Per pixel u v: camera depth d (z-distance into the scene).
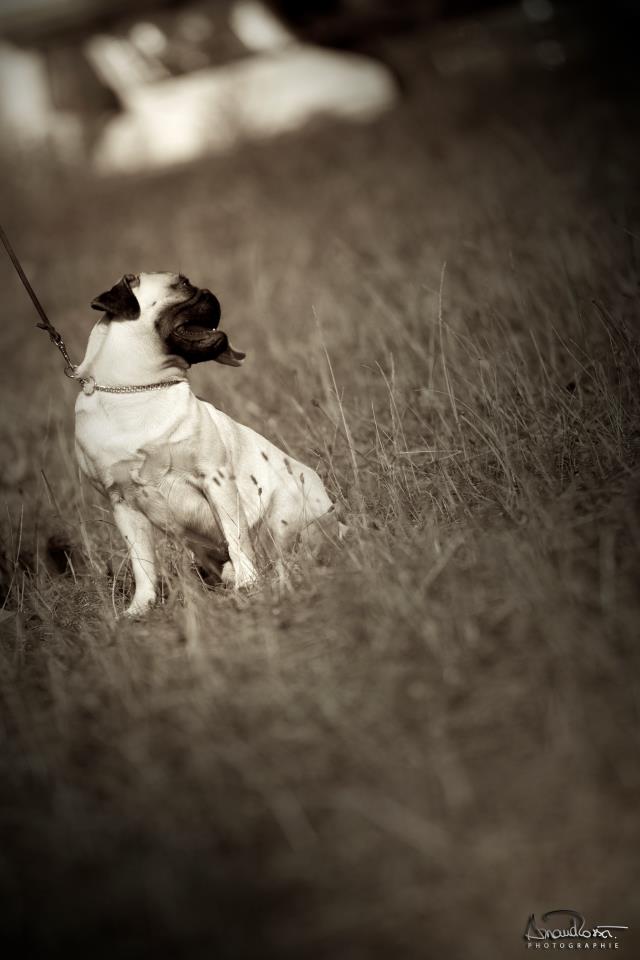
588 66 46.69
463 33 55.91
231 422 10.13
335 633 7.85
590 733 6.03
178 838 5.94
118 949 5.28
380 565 8.56
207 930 5.27
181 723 7.21
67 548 11.61
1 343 25.48
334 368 15.03
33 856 6.16
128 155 55.22
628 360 11.07
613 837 5.33
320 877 5.49
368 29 56.44
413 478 10.28
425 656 7.22
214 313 9.62
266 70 55.25
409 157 36.28
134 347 9.41
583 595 7.39
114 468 9.49
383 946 5.00
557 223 20.48
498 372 11.77
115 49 55.91
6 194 44.97
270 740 6.74
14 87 55.94
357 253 23.62
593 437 10.19
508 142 33.06
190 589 9.11
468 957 4.87
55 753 7.18
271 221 30.75
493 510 9.46
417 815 5.75
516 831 5.50
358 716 6.74
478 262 19.02
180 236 31.58
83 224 39.44
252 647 8.03
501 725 6.32
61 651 9.07
